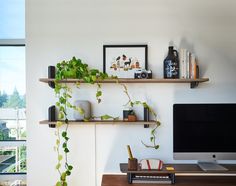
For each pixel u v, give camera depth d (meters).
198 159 1.92
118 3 2.14
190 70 2.01
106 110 2.13
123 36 2.13
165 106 2.14
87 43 2.13
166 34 2.14
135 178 1.86
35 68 2.12
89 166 2.12
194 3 2.15
